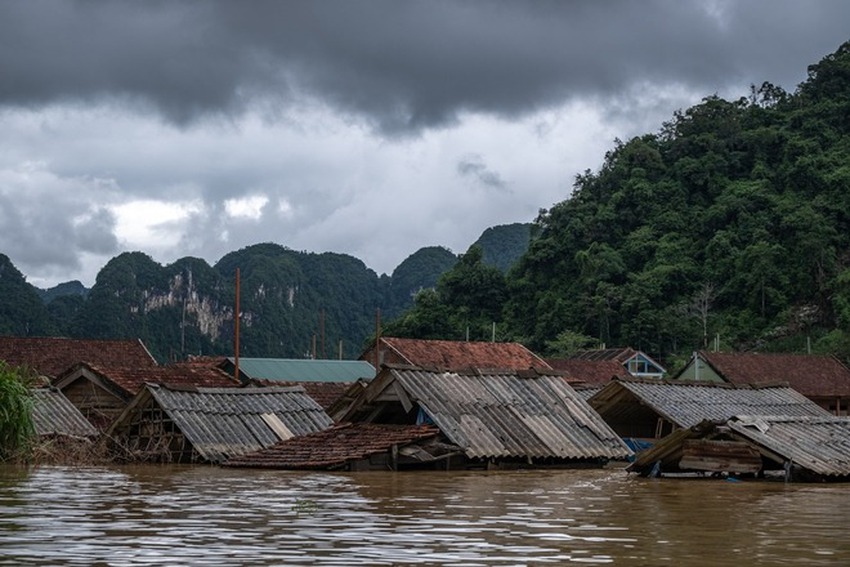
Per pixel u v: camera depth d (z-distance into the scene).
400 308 171.12
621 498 16.12
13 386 22.34
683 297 91.19
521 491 17.31
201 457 24.05
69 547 9.52
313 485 17.91
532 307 96.88
